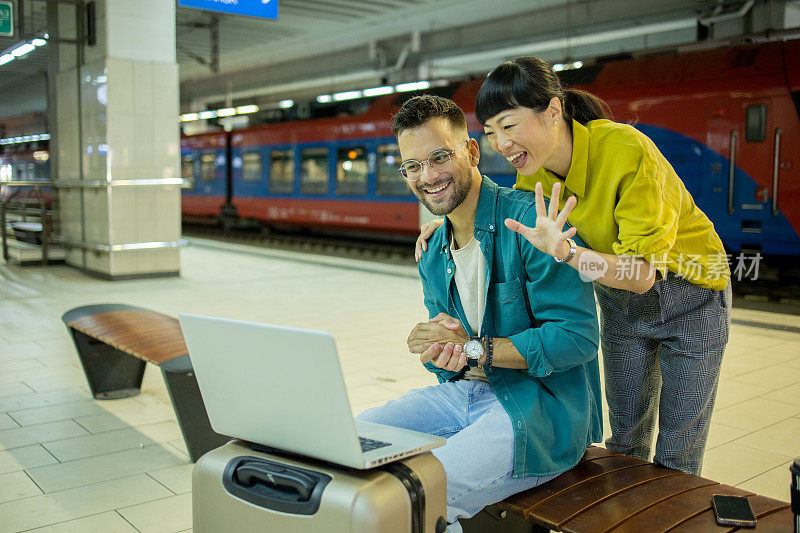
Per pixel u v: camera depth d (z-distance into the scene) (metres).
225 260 12.48
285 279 10.09
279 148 16.45
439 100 2.01
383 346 6.06
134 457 3.57
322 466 1.62
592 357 1.96
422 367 5.37
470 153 2.05
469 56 17.47
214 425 1.83
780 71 8.16
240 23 16.70
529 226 1.99
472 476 1.84
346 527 1.48
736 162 8.54
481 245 2.07
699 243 2.23
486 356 1.92
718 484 2.03
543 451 1.94
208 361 1.73
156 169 9.83
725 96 8.57
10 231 11.86
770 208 8.33
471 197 2.08
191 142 19.95
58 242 11.23
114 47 9.41
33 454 3.60
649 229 1.96
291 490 1.61
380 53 19.31
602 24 14.57
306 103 16.30
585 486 2.01
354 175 14.42
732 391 4.75
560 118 2.03
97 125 9.71
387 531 1.49
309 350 1.47
